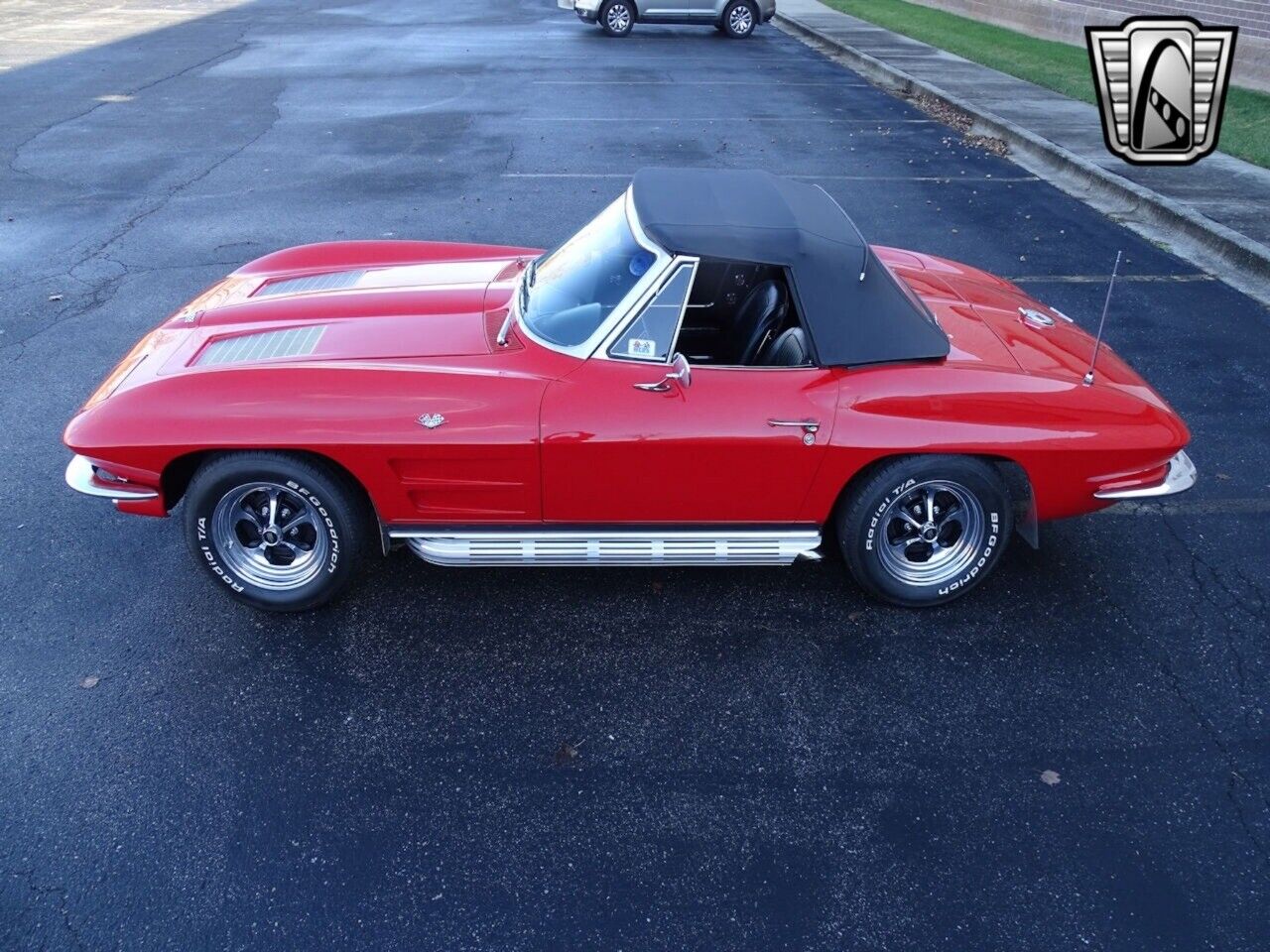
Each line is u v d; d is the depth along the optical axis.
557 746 3.40
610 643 3.89
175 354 4.00
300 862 2.95
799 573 4.34
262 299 4.45
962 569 4.00
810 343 3.70
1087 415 3.81
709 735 3.46
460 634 3.92
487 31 21.30
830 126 13.12
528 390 3.65
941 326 4.10
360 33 20.84
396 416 3.57
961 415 3.71
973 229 9.02
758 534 3.92
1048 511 3.97
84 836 3.01
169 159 10.95
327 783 3.22
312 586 3.89
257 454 3.62
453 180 10.27
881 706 3.60
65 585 4.12
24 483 4.82
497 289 4.49
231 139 11.90
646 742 3.42
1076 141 11.60
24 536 4.42
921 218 9.30
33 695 3.54
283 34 20.58
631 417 3.62
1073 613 4.10
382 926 2.77
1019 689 3.68
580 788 3.23
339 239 8.41
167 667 3.69
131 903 2.81
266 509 3.83
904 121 13.42
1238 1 13.72
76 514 4.60
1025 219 9.34
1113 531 4.66
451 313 4.21
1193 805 3.21
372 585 4.20
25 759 3.28
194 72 16.14
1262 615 4.11
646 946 2.72
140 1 26.09
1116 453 3.80
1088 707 3.61
